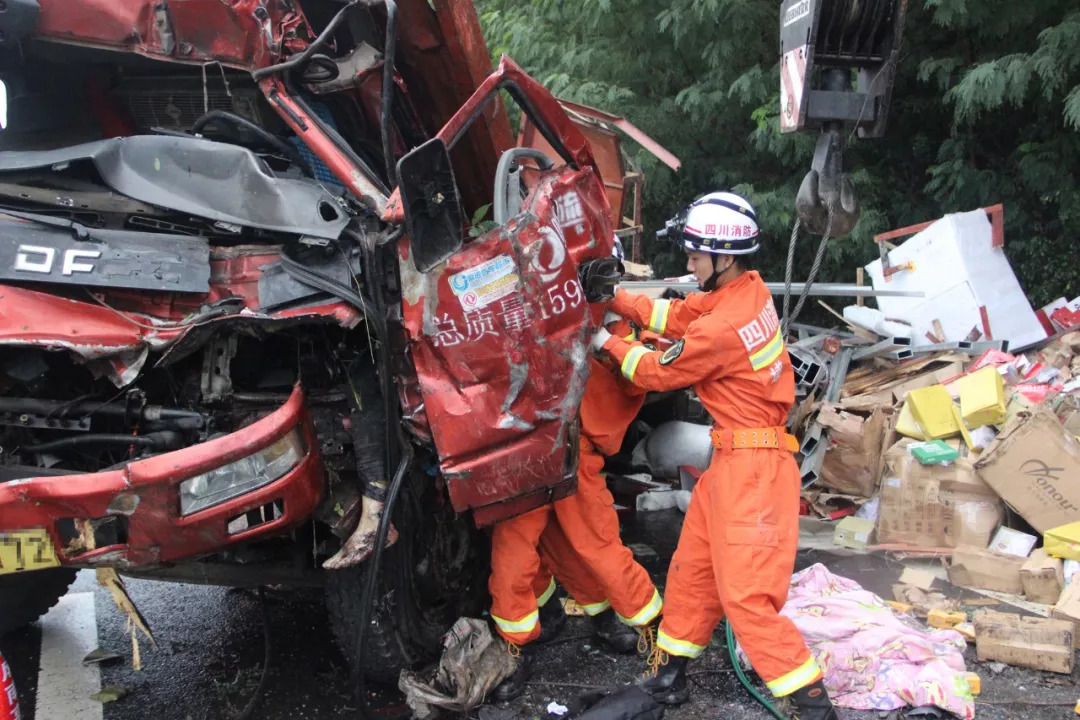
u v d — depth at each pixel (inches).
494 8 433.1
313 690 140.1
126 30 135.3
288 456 113.9
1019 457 170.6
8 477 114.5
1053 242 335.0
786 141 336.5
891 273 288.8
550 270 120.2
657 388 129.1
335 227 118.1
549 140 130.0
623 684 138.3
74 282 114.8
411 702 126.9
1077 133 319.9
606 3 346.6
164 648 156.2
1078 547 162.1
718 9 334.3
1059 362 251.6
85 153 129.5
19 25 133.4
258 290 120.8
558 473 123.3
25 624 159.0
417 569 136.5
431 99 160.9
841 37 138.4
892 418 206.5
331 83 145.8
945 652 137.8
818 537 194.1
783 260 386.0
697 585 129.0
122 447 123.4
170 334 115.6
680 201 401.4
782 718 126.7
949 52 346.6
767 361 124.9
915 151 363.6
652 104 386.9
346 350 124.0
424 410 119.4
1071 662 136.7
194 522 108.3
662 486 210.2
